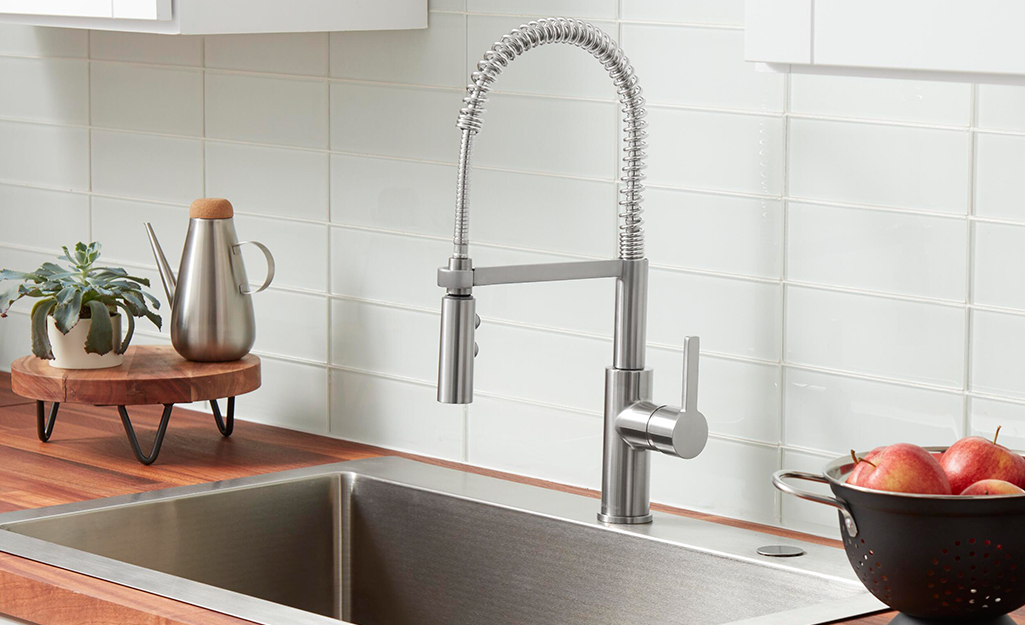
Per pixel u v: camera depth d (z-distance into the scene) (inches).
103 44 89.4
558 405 71.0
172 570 66.5
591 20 67.5
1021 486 45.6
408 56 74.7
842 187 60.0
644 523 63.0
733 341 64.2
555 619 63.8
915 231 58.1
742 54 62.4
